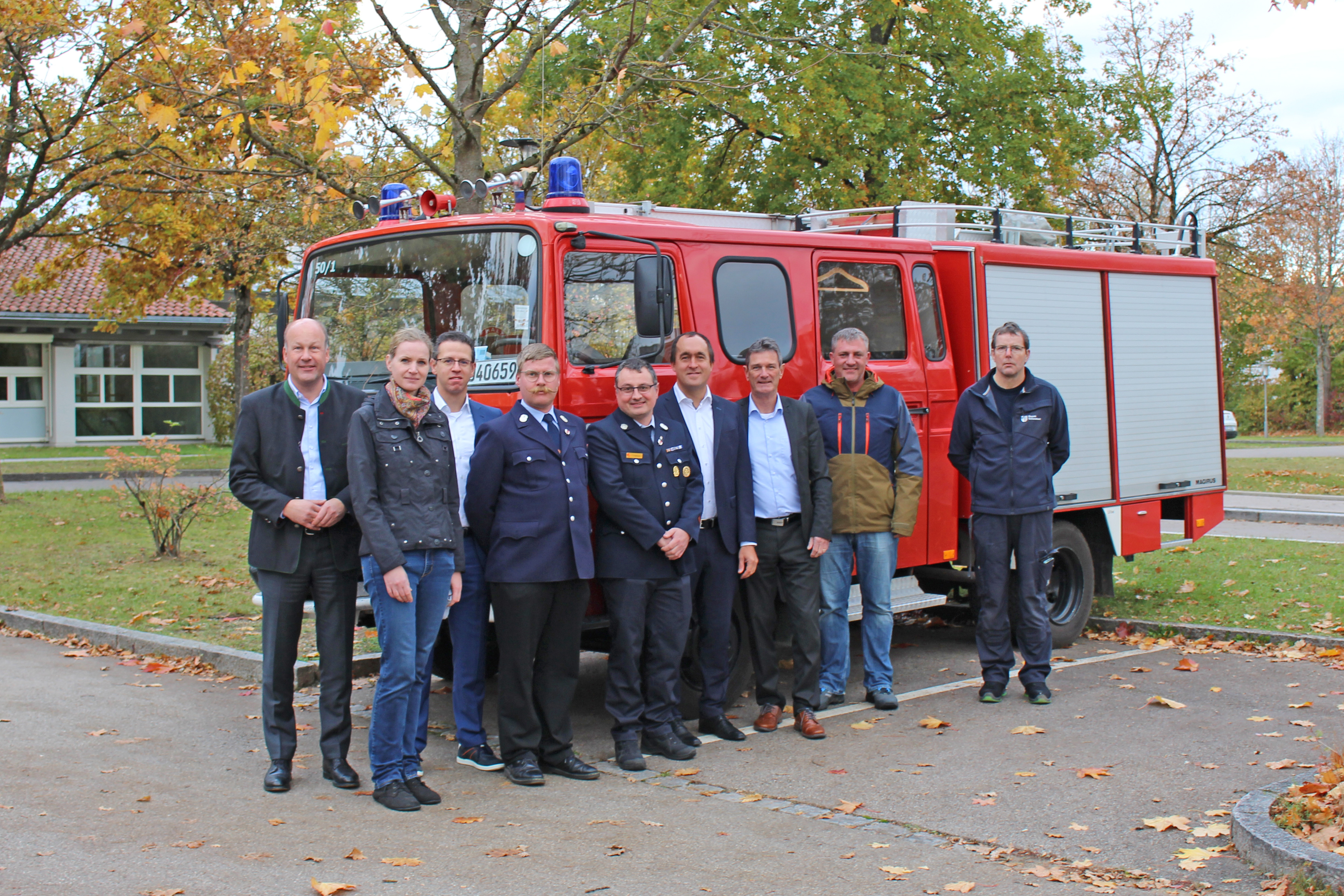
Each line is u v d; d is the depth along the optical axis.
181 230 19.19
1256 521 16.88
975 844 4.74
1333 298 49.84
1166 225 10.11
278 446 5.34
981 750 6.11
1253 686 7.41
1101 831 4.87
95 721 6.72
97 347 34.81
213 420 35.66
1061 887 4.28
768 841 4.79
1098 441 9.16
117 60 14.19
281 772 5.48
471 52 11.31
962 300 8.32
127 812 5.10
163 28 13.62
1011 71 22.17
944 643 9.27
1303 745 6.09
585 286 6.41
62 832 4.80
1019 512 7.16
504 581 5.59
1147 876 4.38
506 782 5.69
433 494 5.32
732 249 7.04
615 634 5.96
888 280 7.96
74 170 17.27
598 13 15.63
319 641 5.55
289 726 5.52
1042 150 23.06
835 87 20.28
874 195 20.95
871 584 7.02
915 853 4.64
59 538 14.31
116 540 14.25
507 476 5.63
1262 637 8.56
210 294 22.30
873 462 6.94
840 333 6.99
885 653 7.08
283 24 10.02
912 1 11.55
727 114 20.86
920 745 6.23
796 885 4.30
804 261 7.42
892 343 7.93
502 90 11.15
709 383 6.80
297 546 5.40
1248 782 5.50
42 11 14.66
